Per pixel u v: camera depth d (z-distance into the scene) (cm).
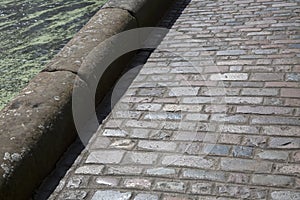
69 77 397
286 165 332
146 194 321
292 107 393
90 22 495
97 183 336
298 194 306
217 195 312
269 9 588
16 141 326
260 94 416
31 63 590
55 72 406
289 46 489
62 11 753
